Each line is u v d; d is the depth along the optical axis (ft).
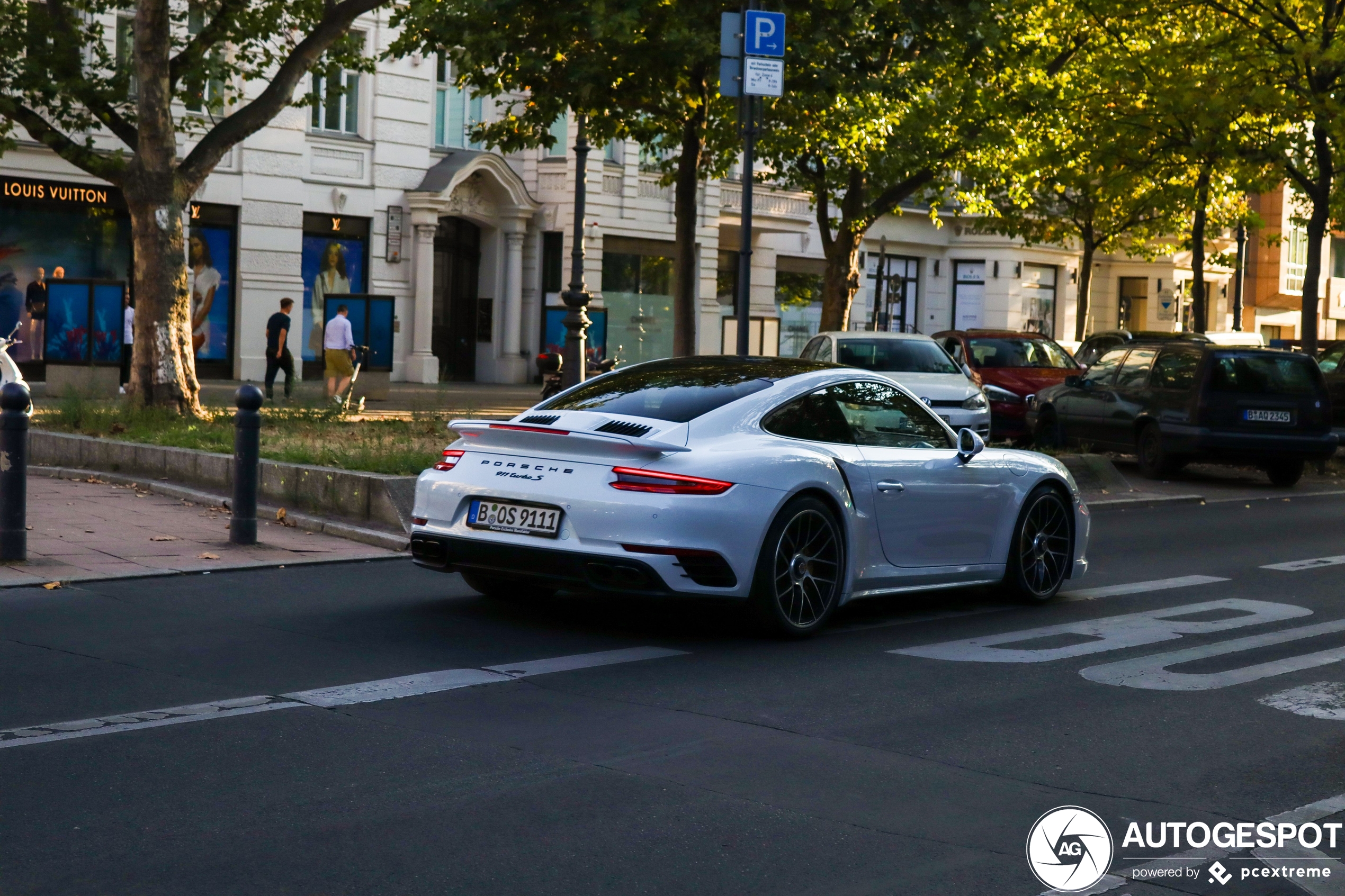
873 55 63.67
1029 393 73.97
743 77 50.39
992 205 96.43
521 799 16.30
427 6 62.34
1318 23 73.56
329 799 16.14
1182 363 63.72
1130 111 84.07
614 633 26.03
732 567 24.56
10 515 30.58
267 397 84.43
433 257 117.60
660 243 132.16
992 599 31.68
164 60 57.62
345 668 22.52
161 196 57.77
